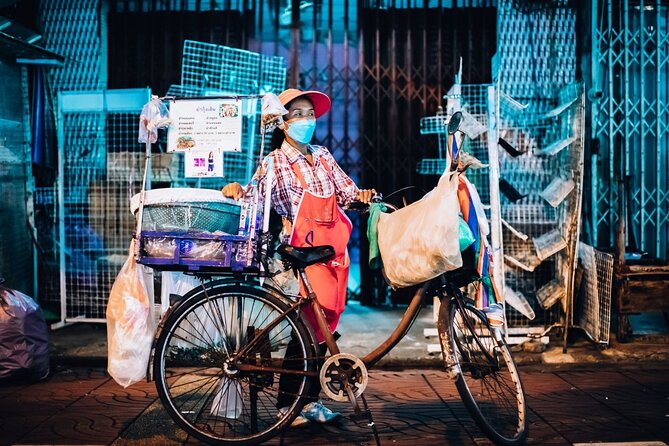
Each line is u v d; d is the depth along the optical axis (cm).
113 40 672
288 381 369
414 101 689
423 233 335
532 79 633
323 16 684
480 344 370
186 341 373
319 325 356
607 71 638
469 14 671
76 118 644
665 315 610
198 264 340
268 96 355
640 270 547
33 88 663
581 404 427
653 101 644
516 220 586
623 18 639
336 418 394
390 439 370
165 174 602
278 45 680
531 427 386
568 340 569
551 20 632
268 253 361
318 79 688
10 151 608
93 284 627
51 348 543
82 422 395
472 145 599
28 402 433
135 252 351
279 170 376
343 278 379
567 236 547
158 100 367
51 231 668
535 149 598
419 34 685
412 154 690
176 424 384
